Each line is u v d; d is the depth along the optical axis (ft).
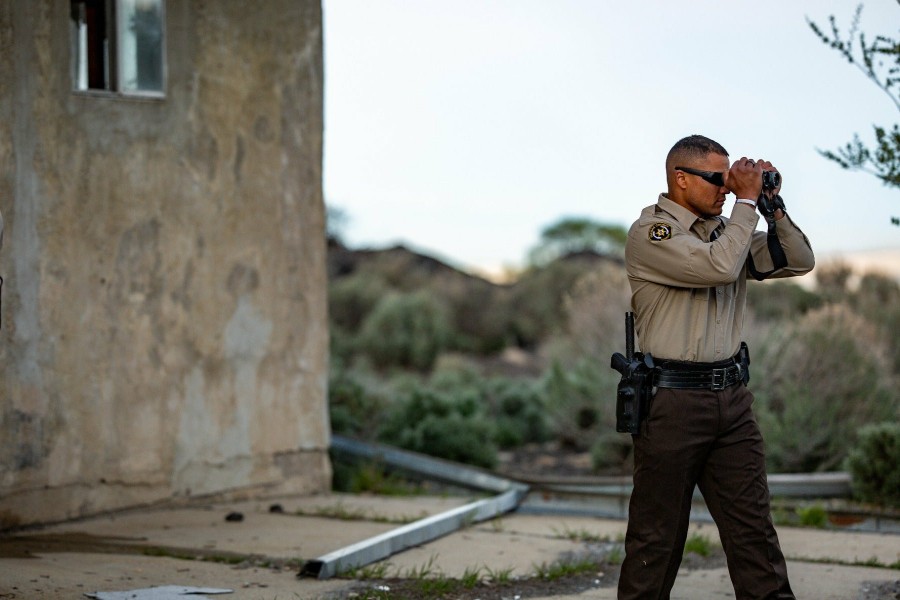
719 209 15.15
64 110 22.54
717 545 22.52
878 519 24.43
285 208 26.91
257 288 26.40
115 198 23.49
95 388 23.20
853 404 32.22
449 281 96.84
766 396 32.73
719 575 20.01
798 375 32.55
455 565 20.06
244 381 26.21
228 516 23.75
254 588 17.71
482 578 19.06
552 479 27.27
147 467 24.26
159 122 24.30
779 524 24.76
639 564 14.83
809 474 29.48
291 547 21.12
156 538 21.63
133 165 23.81
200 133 25.08
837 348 32.83
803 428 30.89
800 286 54.90
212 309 25.45
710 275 14.16
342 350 72.08
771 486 27.02
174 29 24.57
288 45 26.81
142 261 24.04
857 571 20.01
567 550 21.62
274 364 26.84
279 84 26.66
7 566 18.30
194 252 25.05
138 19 23.91
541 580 19.16
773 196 15.12
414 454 30.50
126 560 19.44
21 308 21.75
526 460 36.65
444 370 57.06
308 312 27.55
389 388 40.65
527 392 43.75
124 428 23.80
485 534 23.18
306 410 27.61
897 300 46.47
